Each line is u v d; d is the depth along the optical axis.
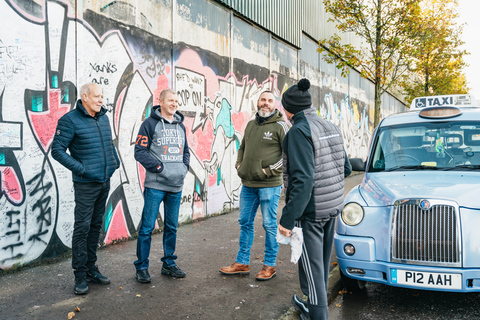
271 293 3.59
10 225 3.84
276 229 3.99
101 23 4.73
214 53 7.04
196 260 4.50
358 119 18.05
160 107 3.86
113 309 3.14
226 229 6.03
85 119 3.43
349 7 11.53
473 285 3.11
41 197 4.10
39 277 3.78
